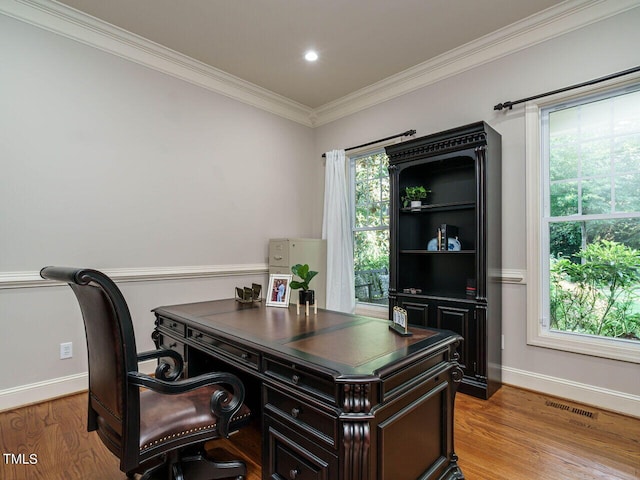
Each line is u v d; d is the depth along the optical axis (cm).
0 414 234
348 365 125
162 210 326
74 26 274
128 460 122
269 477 145
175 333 214
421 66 343
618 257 252
